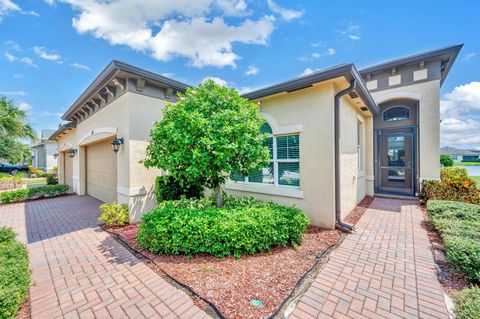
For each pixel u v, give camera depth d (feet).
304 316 8.21
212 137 13.99
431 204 19.15
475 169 74.18
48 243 16.19
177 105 15.84
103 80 22.50
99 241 16.47
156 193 20.49
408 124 30.55
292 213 14.88
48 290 10.18
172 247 13.05
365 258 12.72
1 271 8.88
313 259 12.59
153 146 16.25
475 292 8.19
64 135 49.55
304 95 19.01
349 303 8.91
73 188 43.55
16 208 29.17
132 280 10.91
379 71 31.14
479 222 14.75
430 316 8.12
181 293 9.77
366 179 31.19
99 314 8.56
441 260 12.36
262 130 22.49
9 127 40.57
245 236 12.82
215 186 17.22
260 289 9.82
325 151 17.74
